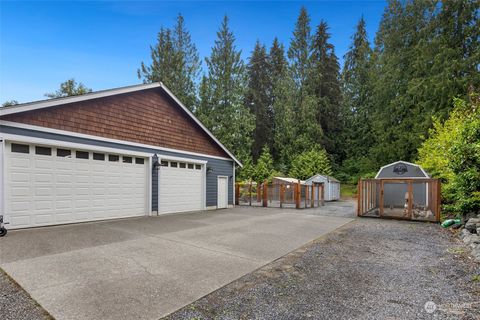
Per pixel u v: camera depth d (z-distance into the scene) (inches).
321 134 1121.4
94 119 311.9
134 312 105.7
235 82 976.3
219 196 518.9
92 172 311.7
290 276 150.9
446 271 160.2
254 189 687.7
